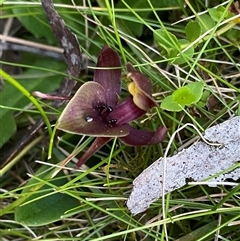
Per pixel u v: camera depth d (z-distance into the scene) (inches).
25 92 3.2
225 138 3.5
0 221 4.2
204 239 3.7
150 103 3.1
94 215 4.2
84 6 4.2
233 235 3.8
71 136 4.4
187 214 3.7
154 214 3.9
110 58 3.4
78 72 4.0
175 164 3.5
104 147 4.4
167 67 4.4
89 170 3.7
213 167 3.5
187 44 3.7
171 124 4.0
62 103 4.1
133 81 3.0
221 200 3.5
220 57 4.3
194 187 3.9
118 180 4.1
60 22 3.8
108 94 3.4
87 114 3.1
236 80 4.3
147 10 4.3
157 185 3.5
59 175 4.2
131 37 4.1
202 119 4.0
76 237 3.9
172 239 3.8
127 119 3.3
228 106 3.7
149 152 3.9
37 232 4.3
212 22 3.9
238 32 4.0
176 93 3.3
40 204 4.0
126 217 3.9
